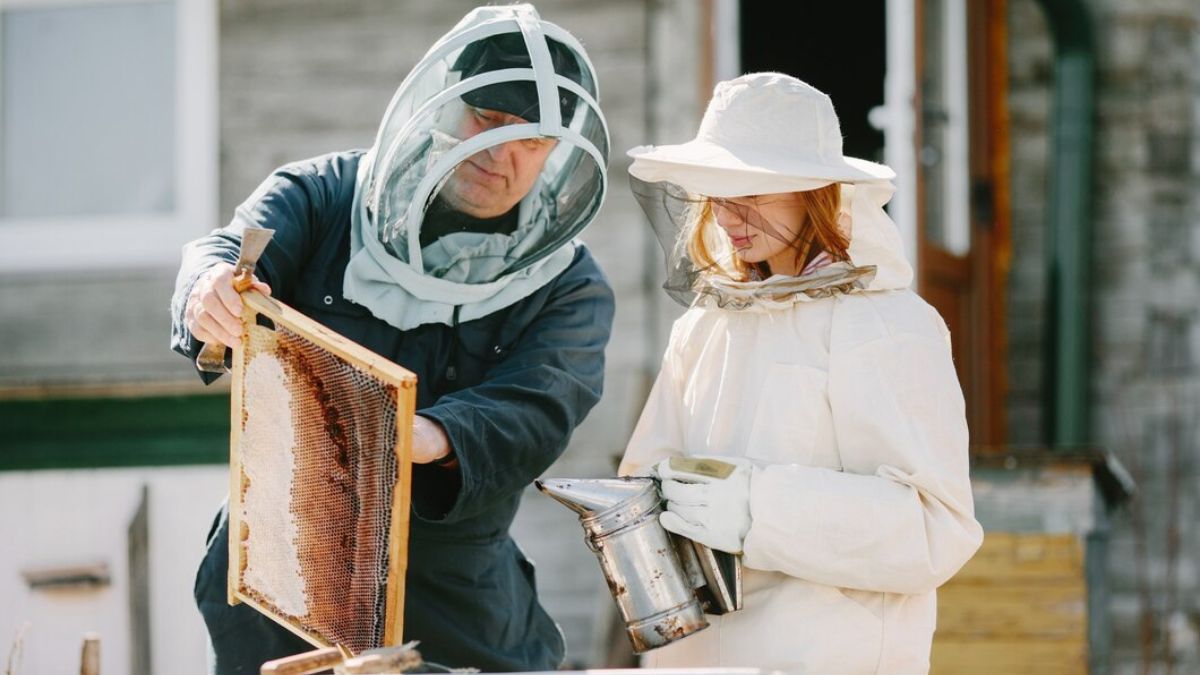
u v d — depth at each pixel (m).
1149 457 6.89
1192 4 7.07
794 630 2.77
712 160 2.83
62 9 6.62
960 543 2.75
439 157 3.09
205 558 3.30
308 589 2.76
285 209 3.24
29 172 6.61
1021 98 7.17
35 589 6.23
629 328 6.02
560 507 5.96
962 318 6.80
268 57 6.47
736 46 6.28
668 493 2.78
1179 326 6.94
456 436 2.98
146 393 6.27
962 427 2.82
